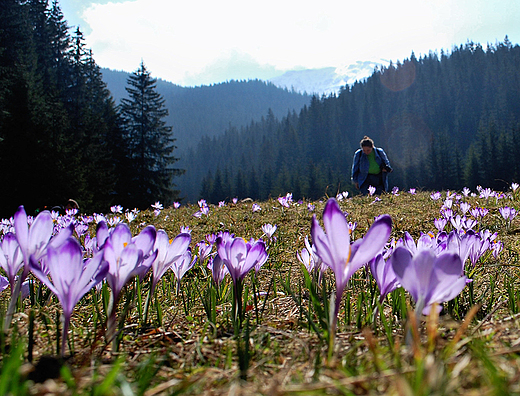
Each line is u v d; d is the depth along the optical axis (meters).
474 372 0.81
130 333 1.46
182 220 6.77
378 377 0.75
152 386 0.93
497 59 146.62
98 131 35.59
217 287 1.83
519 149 71.00
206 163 189.38
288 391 0.71
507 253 3.17
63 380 0.94
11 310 1.25
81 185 24.34
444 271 0.91
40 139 22.38
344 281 1.02
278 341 1.30
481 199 7.16
